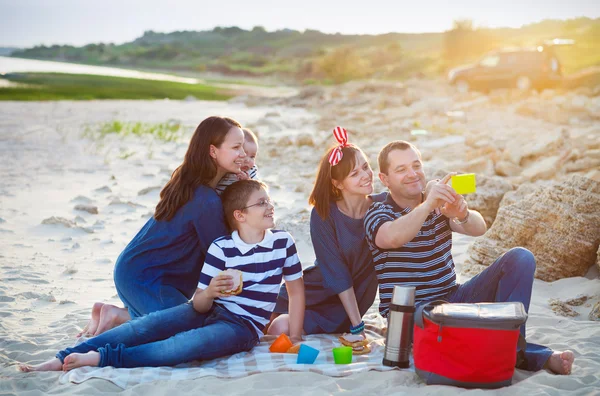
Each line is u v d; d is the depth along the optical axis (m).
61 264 6.45
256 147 5.27
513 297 3.95
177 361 4.02
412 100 23.52
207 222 4.39
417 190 4.25
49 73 47.81
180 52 110.12
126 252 4.55
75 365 3.91
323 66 60.16
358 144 13.84
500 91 24.03
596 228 5.64
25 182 10.45
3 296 5.43
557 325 4.76
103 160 12.65
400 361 3.90
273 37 143.25
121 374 3.81
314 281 4.68
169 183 4.54
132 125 17.91
